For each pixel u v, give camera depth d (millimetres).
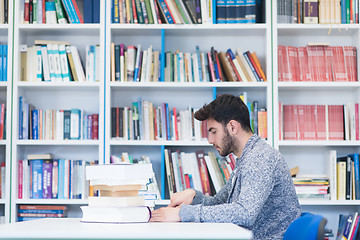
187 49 3588
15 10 3365
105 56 3332
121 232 1268
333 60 3383
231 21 3365
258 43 3580
